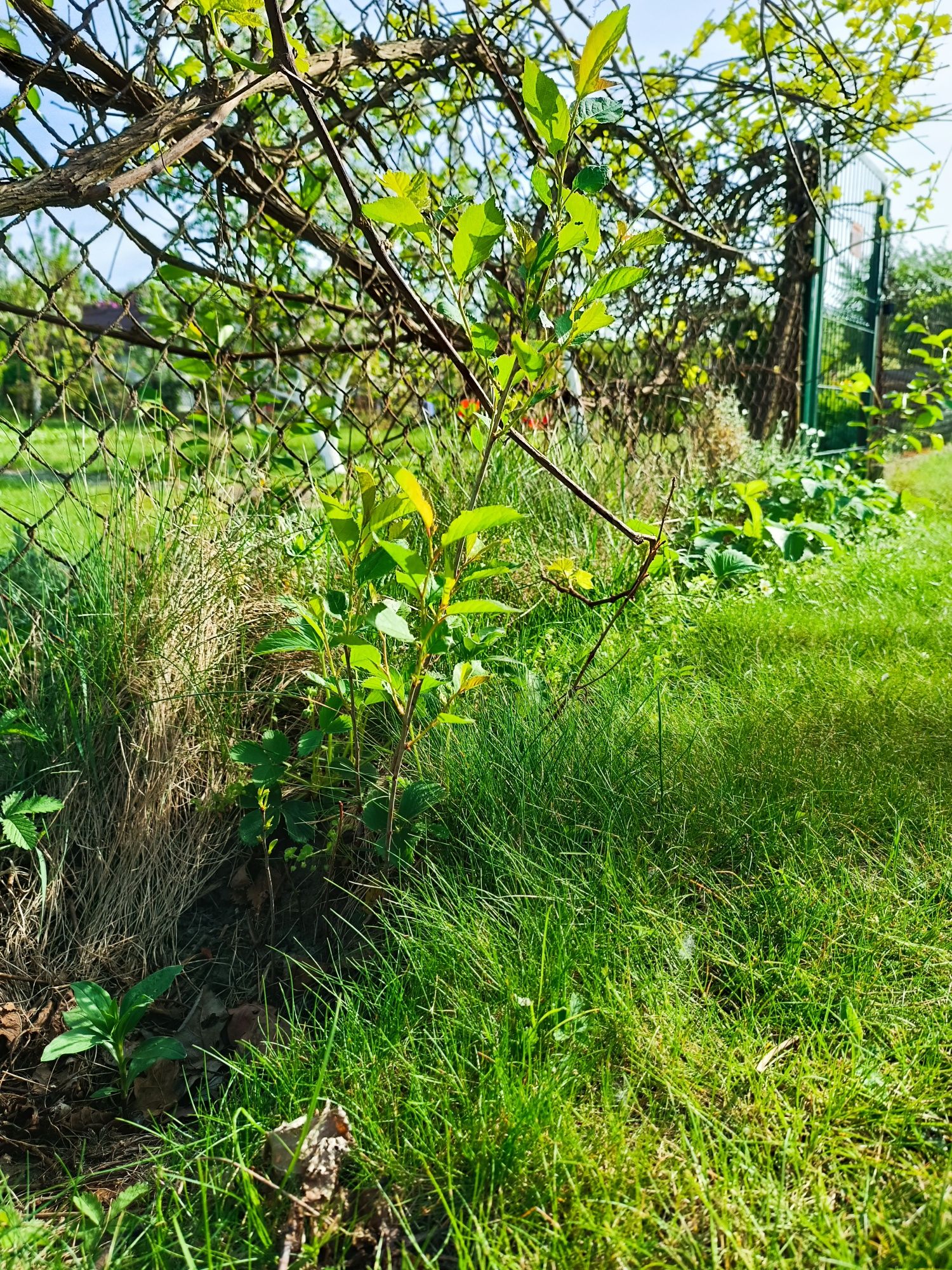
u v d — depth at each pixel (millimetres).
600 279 1890
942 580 4188
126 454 2594
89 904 2141
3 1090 1750
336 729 2129
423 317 1933
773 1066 1560
